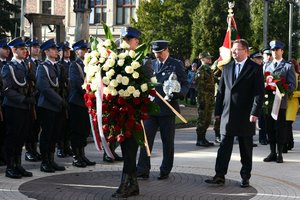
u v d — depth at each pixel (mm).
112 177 9562
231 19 12445
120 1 53906
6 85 9258
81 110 10430
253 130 8961
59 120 10008
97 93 7742
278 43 11695
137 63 7621
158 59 9438
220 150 9031
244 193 8484
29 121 9547
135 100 7750
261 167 10914
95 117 8047
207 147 13688
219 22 37125
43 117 9836
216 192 8516
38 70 9828
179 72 9375
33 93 9609
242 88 8836
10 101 9297
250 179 9609
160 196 8156
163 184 9023
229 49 11906
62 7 54406
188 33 41219
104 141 7938
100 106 7719
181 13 40875
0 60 10594
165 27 41375
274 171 10516
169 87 9062
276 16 37281
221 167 9031
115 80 7629
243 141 8945
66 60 11383
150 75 7898
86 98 8047
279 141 11430
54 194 8188
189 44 41375
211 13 37188
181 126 18859
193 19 38219
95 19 54281
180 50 41594
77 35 19094
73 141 10523
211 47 37438
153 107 7949
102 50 7773
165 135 9328
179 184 9047
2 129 10367
